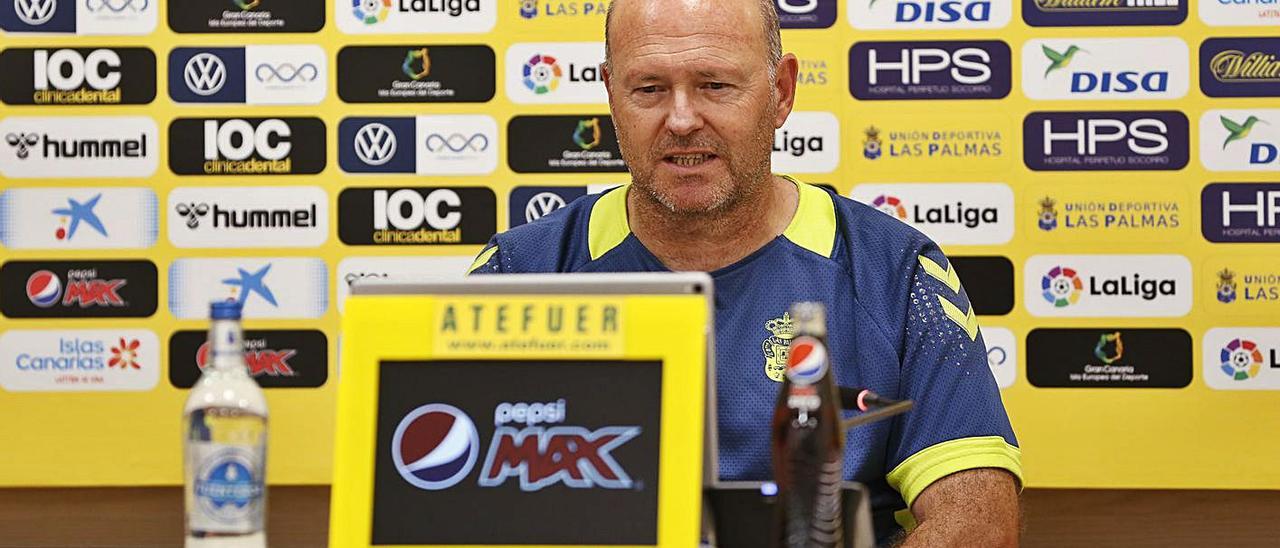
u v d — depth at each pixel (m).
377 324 1.14
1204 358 2.49
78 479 2.55
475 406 1.12
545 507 1.09
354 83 2.55
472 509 1.10
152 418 2.55
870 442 1.55
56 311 2.54
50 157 2.54
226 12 2.55
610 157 2.55
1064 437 2.51
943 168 2.52
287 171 2.55
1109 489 2.50
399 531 1.11
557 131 2.55
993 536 1.47
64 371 2.54
